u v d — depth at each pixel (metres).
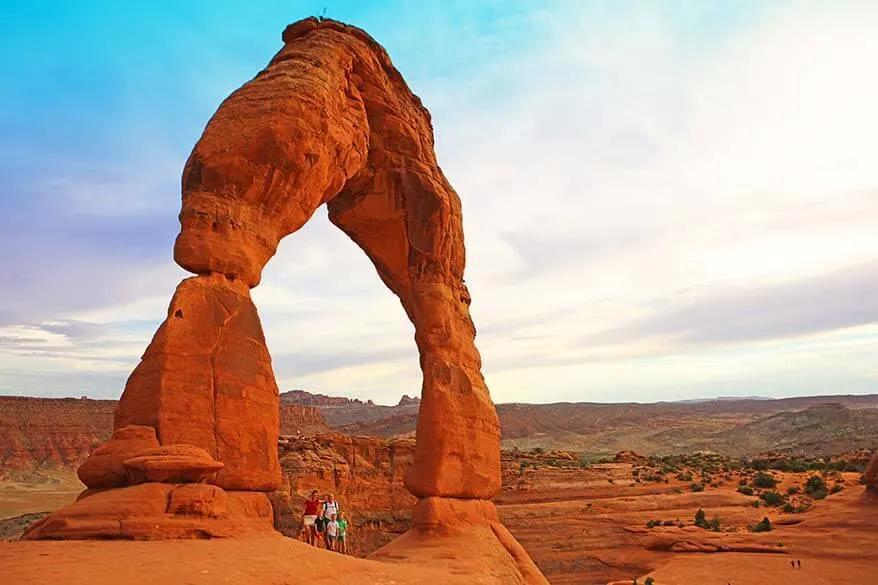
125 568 8.25
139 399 12.42
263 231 14.82
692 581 36.16
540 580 19.28
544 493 57.72
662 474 67.69
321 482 44.31
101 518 10.48
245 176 14.47
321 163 15.71
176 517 10.84
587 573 43.03
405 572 12.15
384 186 21.02
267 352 14.13
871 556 37.06
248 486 13.08
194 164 14.42
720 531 48.50
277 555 10.32
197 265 13.68
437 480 19.16
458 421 19.91
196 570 8.62
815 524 43.53
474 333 22.48
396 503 47.88
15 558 8.52
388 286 22.23
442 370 20.23
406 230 21.34
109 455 11.77
